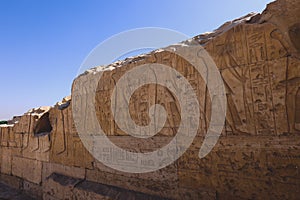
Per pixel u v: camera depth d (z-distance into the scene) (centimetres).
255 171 247
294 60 226
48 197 516
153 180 346
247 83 257
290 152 225
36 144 620
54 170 545
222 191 272
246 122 257
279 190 230
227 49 275
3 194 650
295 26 224
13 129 746
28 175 641
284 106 231
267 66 243
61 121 541
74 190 446
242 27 263
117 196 372
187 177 307
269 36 242
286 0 229
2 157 798
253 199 247
